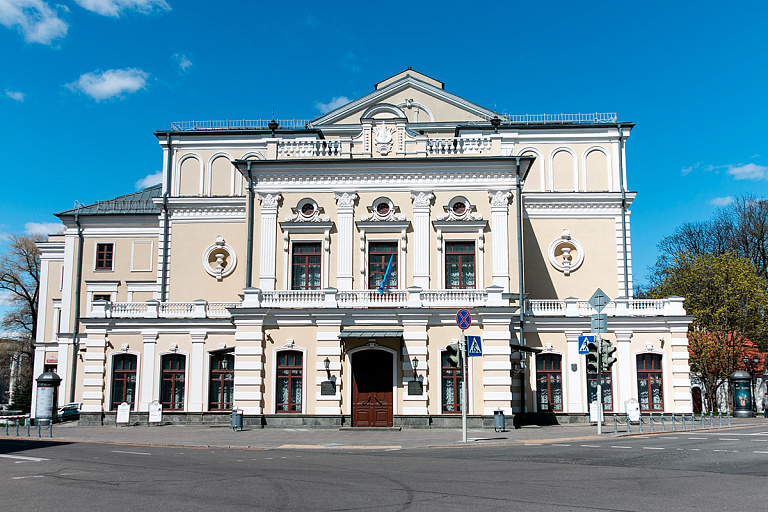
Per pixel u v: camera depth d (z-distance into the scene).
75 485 13.87
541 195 43.16
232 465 17.58
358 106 47.78
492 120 43.09
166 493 12.77
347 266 35.72
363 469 16.45
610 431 28.83
